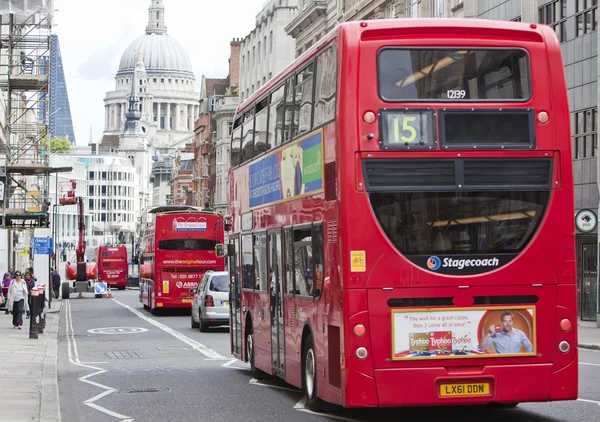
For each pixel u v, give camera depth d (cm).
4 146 6519
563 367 1238
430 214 1215
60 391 1797
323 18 6956
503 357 1223
